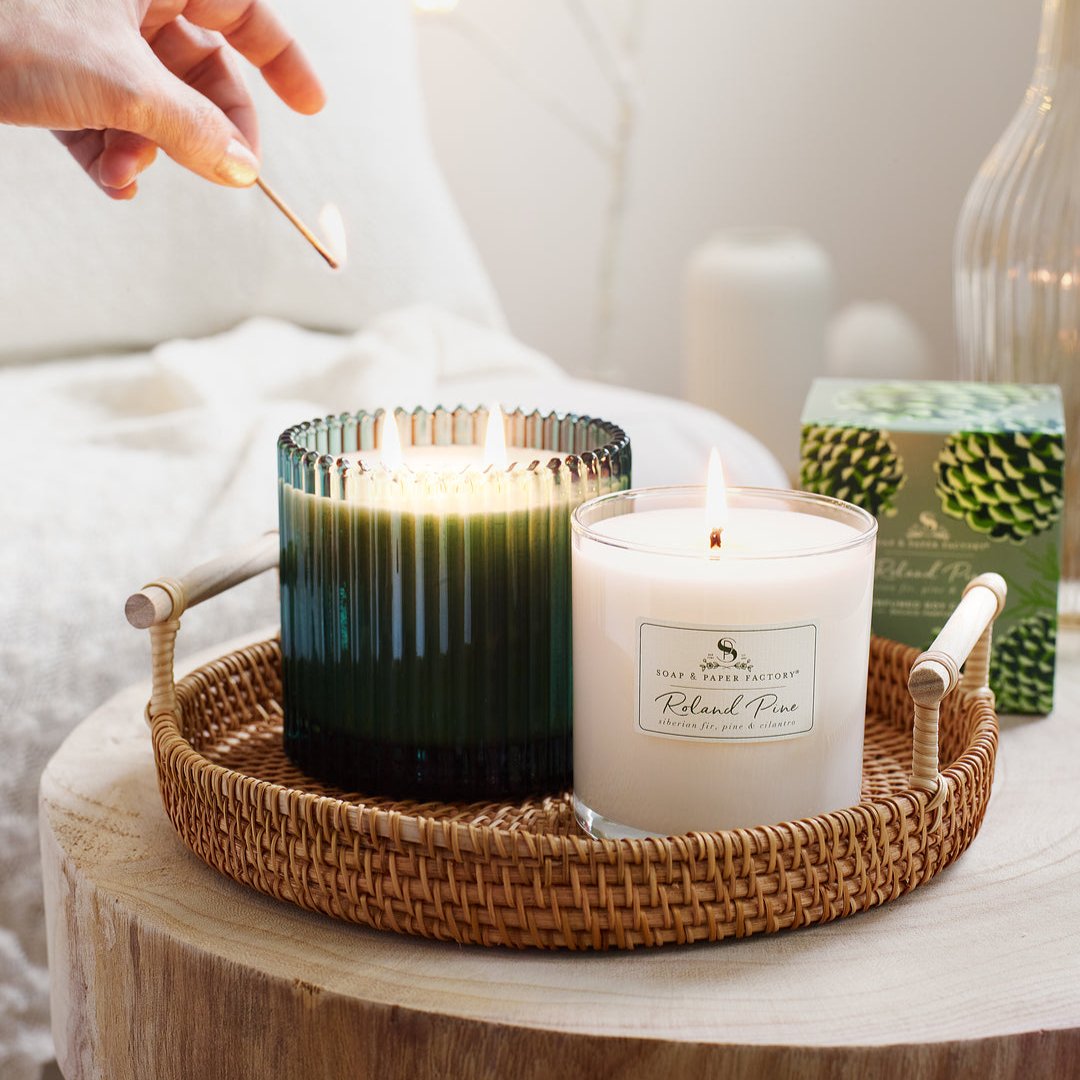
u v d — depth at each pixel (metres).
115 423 1.10
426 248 1.33
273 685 0.70
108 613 0.91
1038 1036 0.43
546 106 1.87
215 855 0.52
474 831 0.46
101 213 1.19
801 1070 0.42
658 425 1.16
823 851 0.48
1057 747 0.66
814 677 0.49
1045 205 0.82
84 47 0.54
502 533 0.54
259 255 1.25
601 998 0.45
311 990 0.45
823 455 0.69
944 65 1.67
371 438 0.63
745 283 1.65
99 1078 0.54
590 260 1.91
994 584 0.60
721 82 1.79
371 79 1.32
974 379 0.88
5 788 0.87
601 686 0.50
